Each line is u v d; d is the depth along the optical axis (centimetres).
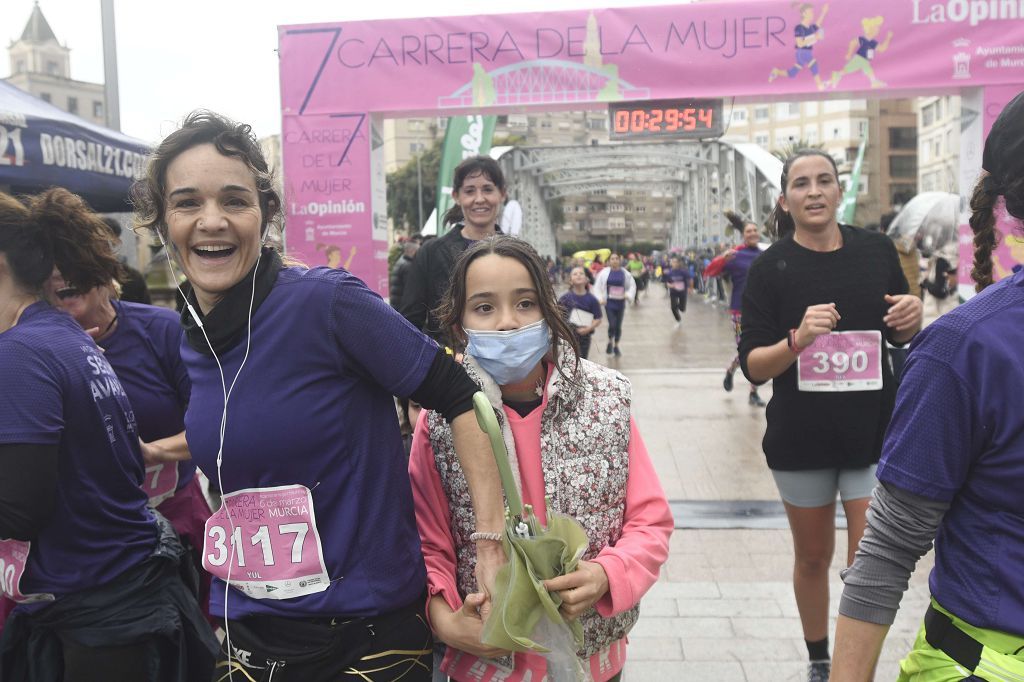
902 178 8625
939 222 855
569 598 167
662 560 191
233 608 178
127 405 222
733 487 613
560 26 693
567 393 190
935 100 7394
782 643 364
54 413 193
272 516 171
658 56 687
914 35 661
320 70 712
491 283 189
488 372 191
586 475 189
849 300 307
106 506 210
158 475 276
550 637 166
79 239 220
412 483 199
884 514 154
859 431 303
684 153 3691
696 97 688
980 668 140
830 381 304
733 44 681
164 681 221
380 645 174
